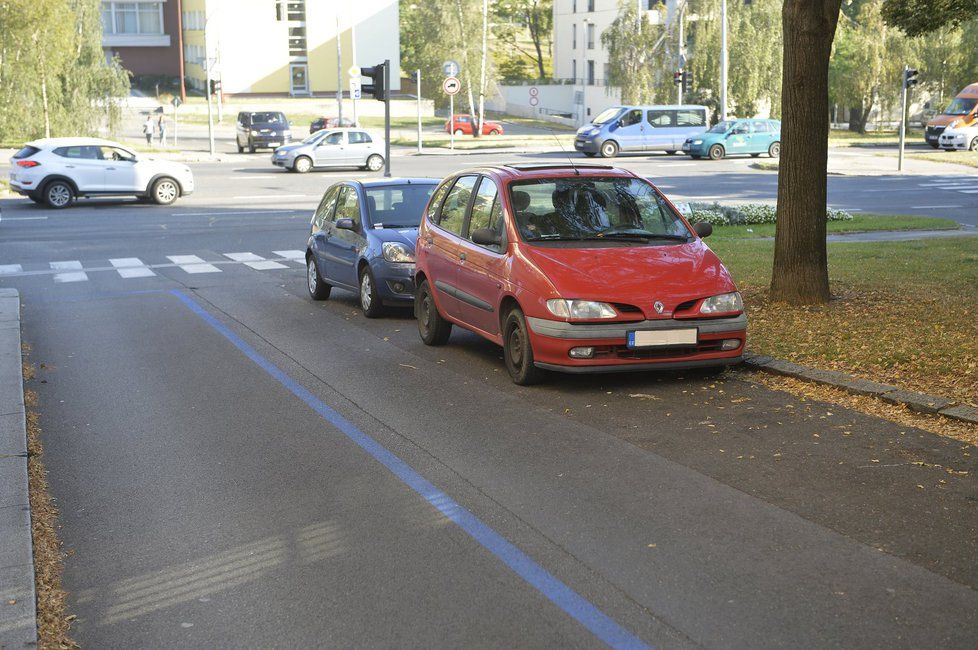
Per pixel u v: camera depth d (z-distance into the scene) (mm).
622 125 48031
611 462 6617
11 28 46812
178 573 5129
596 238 9211
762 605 4535
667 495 5965
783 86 11320
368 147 41125
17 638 4332
